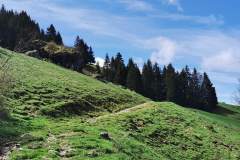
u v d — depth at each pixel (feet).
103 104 228.63
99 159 101.65
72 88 231.91
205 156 180.65
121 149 120.67
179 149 176.45
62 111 185.26
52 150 104.47
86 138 118.11
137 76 481.05
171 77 516.32
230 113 543.39
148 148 141.59
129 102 259.39
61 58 387.14
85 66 465.47
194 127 218.18
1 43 419.13
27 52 361.92
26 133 122.42
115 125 169.89
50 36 565.94
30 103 178.60
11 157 97.35
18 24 490.90
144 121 193.36
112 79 502.79
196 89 552.00
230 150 202.28
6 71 145.89
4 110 143.43
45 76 240.73
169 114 223.30
